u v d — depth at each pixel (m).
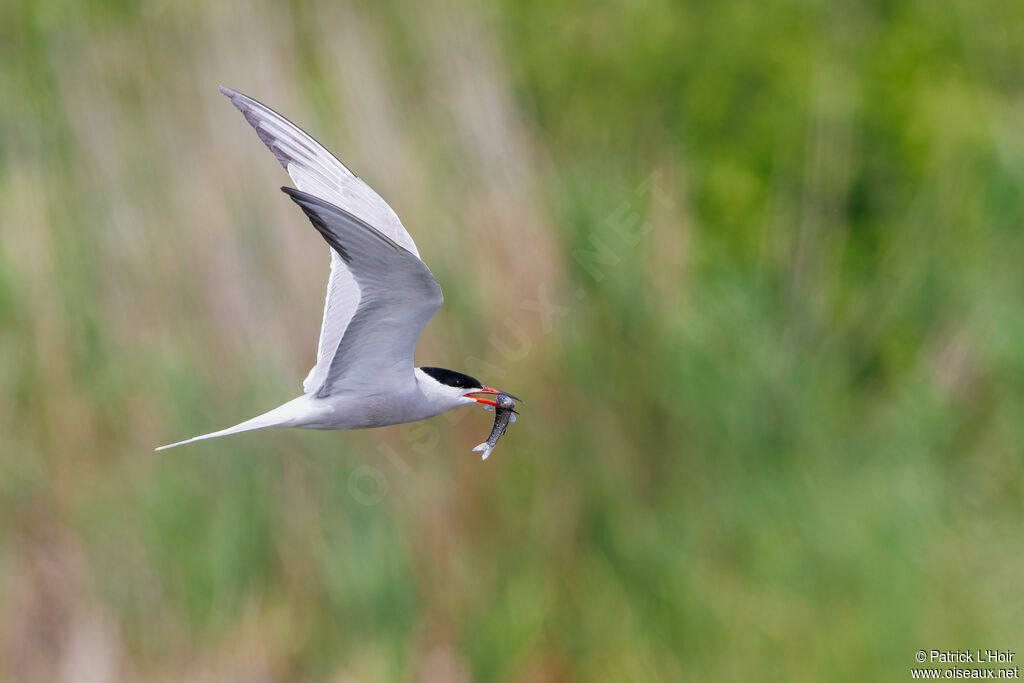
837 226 14.71
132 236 10.43
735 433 10.41
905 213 15.02
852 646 9.20
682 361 10.49
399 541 9.77
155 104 11.12
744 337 11.22
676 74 16.38
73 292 10.38
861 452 10.96
